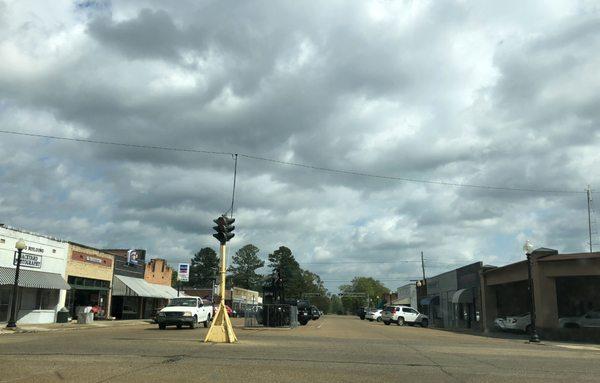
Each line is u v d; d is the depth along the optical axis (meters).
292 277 145.00
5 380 9.94
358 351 17.66
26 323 33.66
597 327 30.17
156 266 58.81
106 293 46.22
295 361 13.99
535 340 26.05
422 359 15.60
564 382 11.35
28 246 33.50
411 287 87.00
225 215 20.55
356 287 178.38
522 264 34.66
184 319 30.20
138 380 10.19
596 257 30.33
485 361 15.42
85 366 11.96
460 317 52.03
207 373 11.36
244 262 152.00
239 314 83.81
